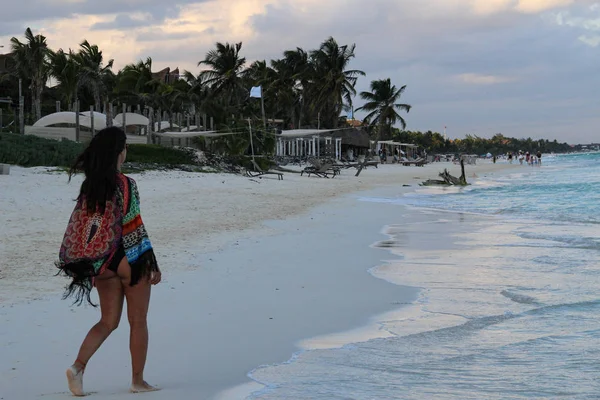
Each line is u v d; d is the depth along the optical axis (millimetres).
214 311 6875
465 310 6992
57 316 6391
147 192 23375
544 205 23125
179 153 36531
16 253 10305
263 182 33031
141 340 4250
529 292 7875
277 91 75188
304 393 4148
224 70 60781
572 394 4102
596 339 5586
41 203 17234
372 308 7125
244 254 10953
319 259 10672
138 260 4180
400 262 10461
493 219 18203
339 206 22203
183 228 14359
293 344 5602
